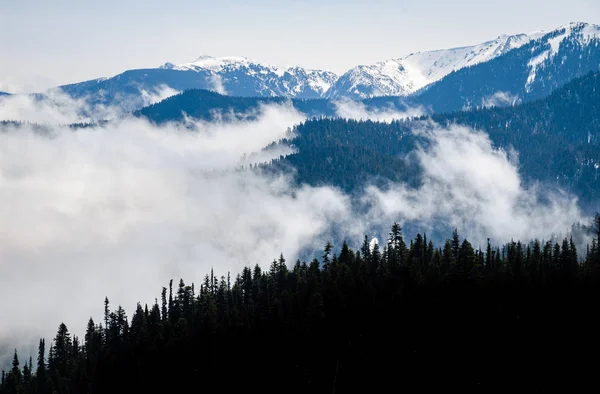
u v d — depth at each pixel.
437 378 131.12
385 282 152.00
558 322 136.88
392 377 132.50
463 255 151.88
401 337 138.50
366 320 141.12
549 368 129.62
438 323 139.38
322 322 139.88
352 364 135.62
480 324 137.50
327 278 154.75
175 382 150.50
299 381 137.00
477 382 129.25
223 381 145.75
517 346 134.25
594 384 125.94
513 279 147.50
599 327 134.75
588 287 143.12
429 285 145.25
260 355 144.50
